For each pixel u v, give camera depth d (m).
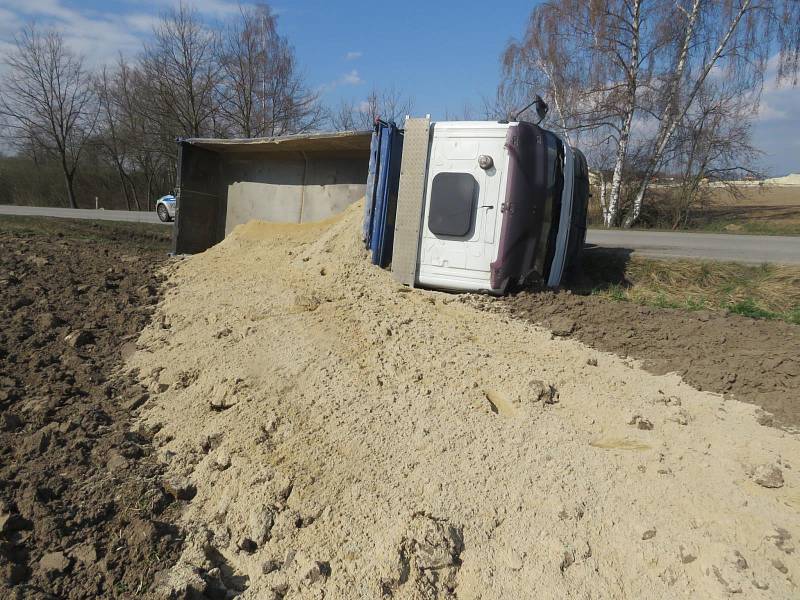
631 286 7.75
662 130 24.36
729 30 22.23
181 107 33.47
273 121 33.38
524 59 25.58
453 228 6.50
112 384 4.86
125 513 3.43
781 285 7.25
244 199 10.30
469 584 3.02
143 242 14.68
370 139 7.84
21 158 44.88
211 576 3.08
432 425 3.95
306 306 5.74
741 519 3.21
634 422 3.98
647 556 3.09
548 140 6.59
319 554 3.17
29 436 4.05
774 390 4.36
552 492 3.44
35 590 2.93
